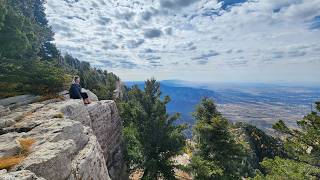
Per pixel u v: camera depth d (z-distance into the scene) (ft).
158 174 82.69
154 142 82.33
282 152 144.77
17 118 37.37
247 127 154.61
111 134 71.05
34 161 21.35
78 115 49.67
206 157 84.33
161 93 87.76
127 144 83.05
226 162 81.30
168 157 82.94
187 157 117.70
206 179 77.41
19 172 18.49
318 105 55.67
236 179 81.41
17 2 145.69
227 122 81.82
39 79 70.69
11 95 55.47
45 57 172.35
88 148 31.83
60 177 22.85
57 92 68.03
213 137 83.25
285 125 59.57
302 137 57.21
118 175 70.33
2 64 86.74
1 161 21.39
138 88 87.51
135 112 83.82
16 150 24.25
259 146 147.95
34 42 123.54
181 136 84.58
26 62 89.35
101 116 64.54
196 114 91.35
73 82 60.34
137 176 96.07
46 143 26.21
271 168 63.46
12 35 93.30
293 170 57.98
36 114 40.04
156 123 81.51
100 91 142.82
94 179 29.19
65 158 24.39
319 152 56.03
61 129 30.37
